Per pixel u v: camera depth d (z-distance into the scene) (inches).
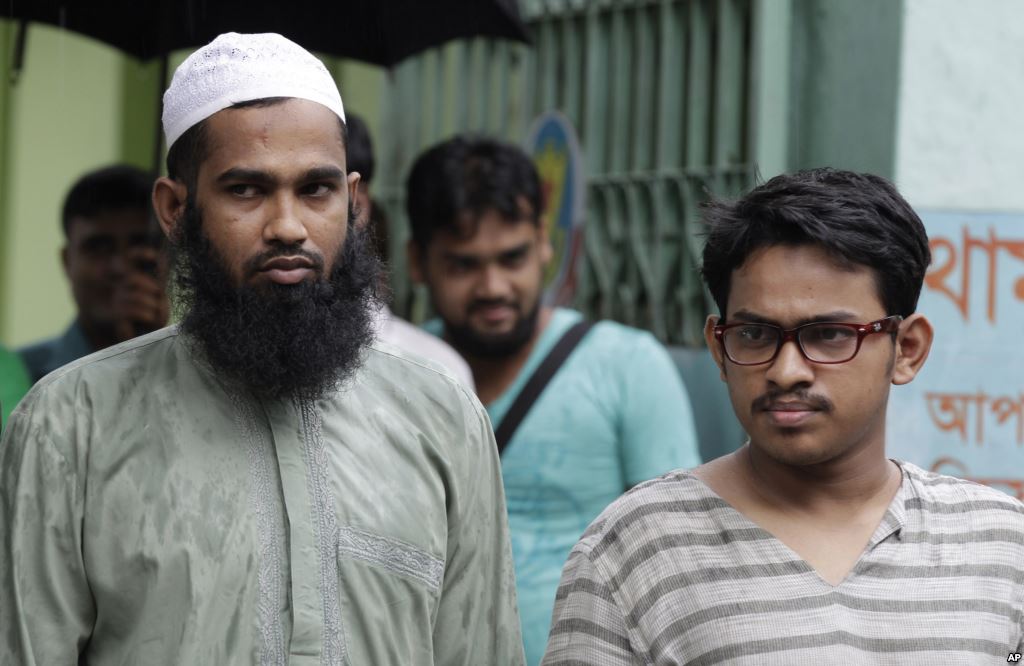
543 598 166.6
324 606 96.7
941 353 190.1
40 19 184.1
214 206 98.7
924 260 103.3
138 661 93.6
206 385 100.7
